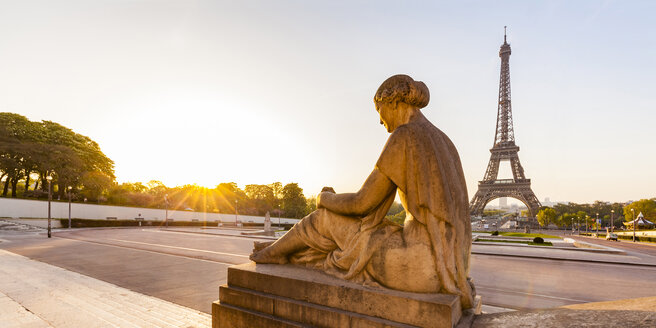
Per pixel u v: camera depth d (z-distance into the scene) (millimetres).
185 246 19312
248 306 3408
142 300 6801
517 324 2361
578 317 2238
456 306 2510
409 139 2865
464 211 2979
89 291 7445
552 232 74375
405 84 3184
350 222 3260
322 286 2971
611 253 20203
